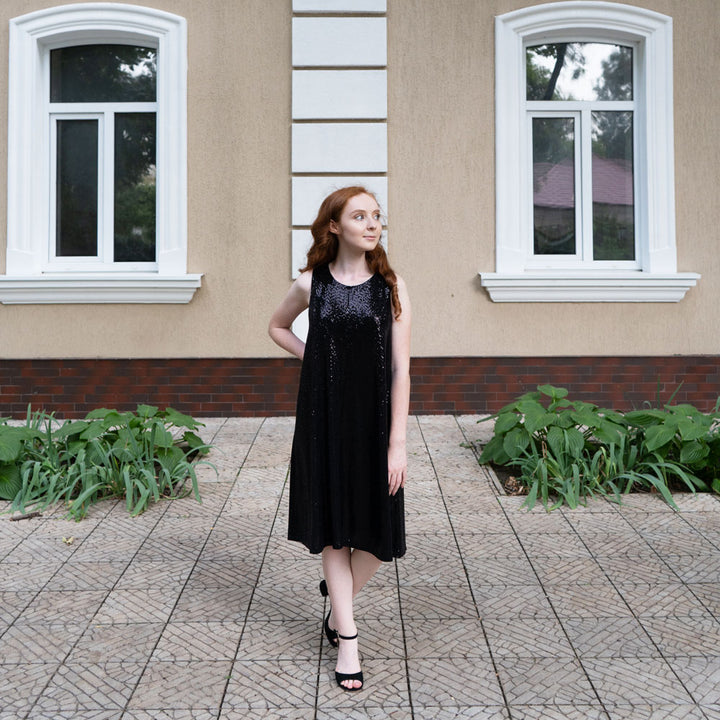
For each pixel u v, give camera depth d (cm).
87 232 758
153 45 743
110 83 749
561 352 740
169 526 446
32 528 442
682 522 450
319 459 279
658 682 280
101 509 475
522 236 742
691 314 740
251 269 735
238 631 321
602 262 754
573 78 752
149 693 274
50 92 750
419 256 736
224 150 730
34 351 735
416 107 729
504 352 741
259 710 264
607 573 379
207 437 658
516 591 359
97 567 386
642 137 743
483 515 465
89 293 724
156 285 720
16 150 723
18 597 352
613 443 507
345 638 280
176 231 730
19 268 727
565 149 758
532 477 504
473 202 734
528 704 266
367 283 281
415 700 270
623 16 723
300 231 727
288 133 729
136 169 753
